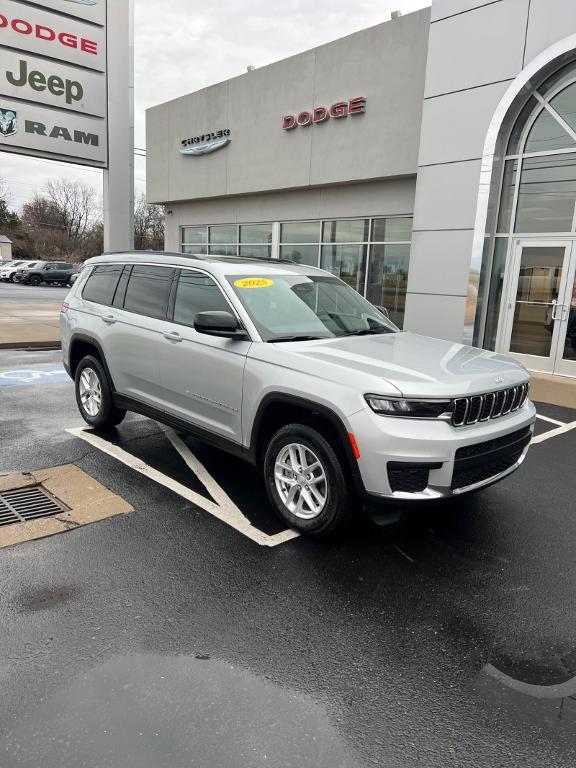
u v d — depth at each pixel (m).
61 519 3.96
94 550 3.56
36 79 13.13
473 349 4.56
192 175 17.12
